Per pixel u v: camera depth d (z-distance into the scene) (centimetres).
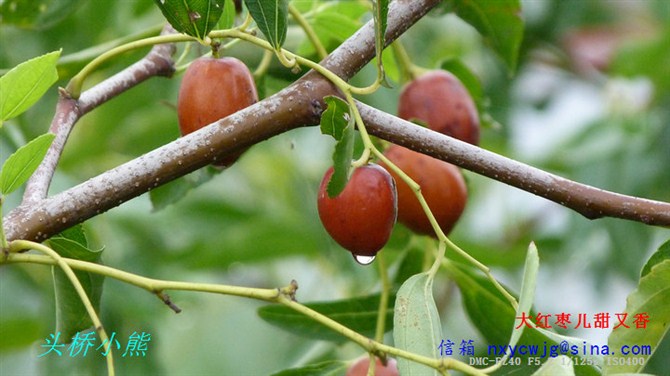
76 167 97
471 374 60
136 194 63
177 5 63
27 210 62
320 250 97
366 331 76
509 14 79
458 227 103
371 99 90
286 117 63
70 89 68
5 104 61
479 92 83
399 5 66
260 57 80
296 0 78
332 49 81
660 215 64
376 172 63
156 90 95
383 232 63
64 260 61
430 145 64
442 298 103
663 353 89
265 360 101
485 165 64
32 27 80
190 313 102
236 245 95
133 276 62
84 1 81
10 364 97
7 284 94
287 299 62
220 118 65
